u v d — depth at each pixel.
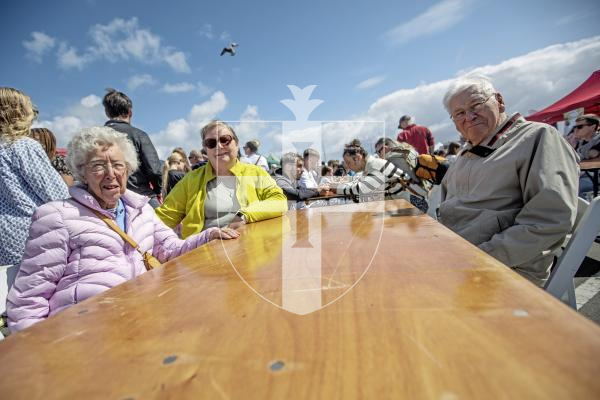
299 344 0.50
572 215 1.49
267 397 0.39
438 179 2.79
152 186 3.71
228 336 0.55
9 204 1.94
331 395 0.38
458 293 0.64
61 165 3.22
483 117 1.87
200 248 1.36
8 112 1.95
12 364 0.52
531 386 0.36
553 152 1.58
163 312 0.69
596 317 2.23
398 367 0.42
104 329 0.63
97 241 1.48
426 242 1.10
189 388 0.42
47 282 1.42
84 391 0.44
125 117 3.40
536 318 0.51
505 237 1.58
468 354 0.43
